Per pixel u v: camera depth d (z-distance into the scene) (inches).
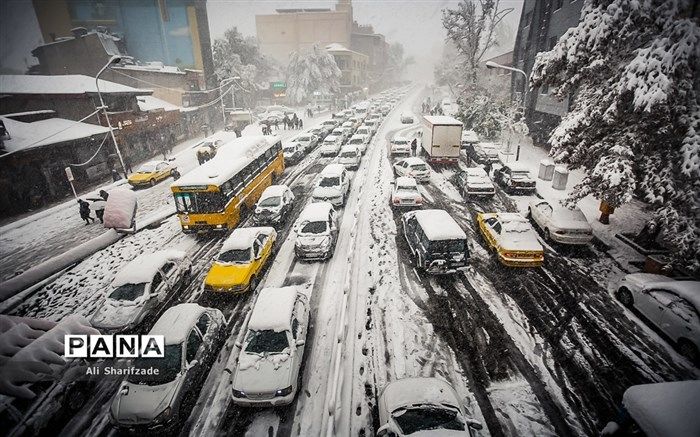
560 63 529.0
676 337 361.7
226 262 483.8
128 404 292.7
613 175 489.1
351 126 1530.5
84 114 1126.4
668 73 421.4
